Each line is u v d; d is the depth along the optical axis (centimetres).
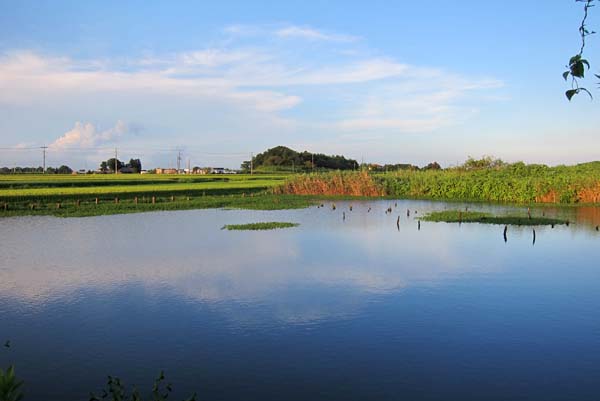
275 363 1065
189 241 2505
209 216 3662
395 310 1402
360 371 1027
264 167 14575
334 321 1314
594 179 4428
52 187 6106
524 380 988
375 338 1200
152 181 7731
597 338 1198
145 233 2786
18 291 1619
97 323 1316
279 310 1407
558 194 4434
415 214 3678
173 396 924
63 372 1030
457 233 2722
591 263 1966
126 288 1642
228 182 7806
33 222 3291
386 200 4988
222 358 1090
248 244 2406
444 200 4944
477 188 5044
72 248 2331
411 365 1054
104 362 1077
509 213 3644
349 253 2175
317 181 5844
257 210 4106
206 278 1759
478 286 1644
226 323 1306
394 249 2262
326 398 918
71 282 1719
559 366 1048
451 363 1063
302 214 3762
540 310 1398
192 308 1431
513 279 1728
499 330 1250
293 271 1853
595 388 955
